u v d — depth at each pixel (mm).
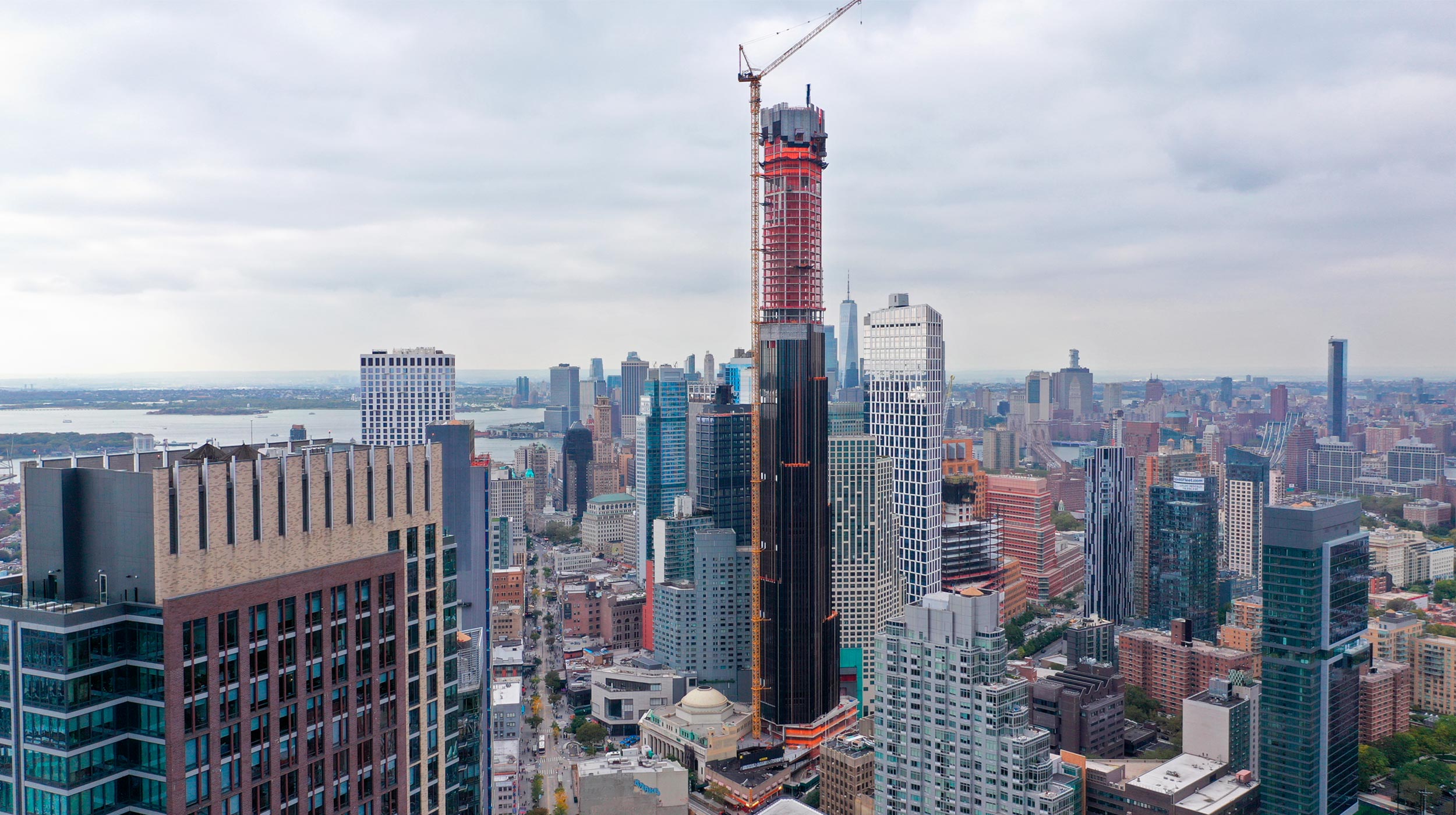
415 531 190750
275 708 157125
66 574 147750
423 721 194250
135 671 142625
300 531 164125
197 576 146000
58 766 137500
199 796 145250
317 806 165250
